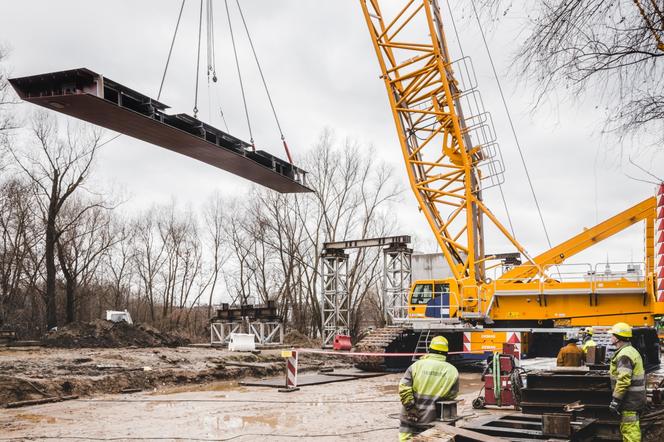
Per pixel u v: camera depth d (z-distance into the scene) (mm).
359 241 34875
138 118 12945
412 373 7352
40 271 43125
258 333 35500
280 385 18938
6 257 42406
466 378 21672
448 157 22969
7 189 40812
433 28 22641
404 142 23500
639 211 20109
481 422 7949
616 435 8617
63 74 11742
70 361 21281
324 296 35719
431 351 7523
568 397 9164
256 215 49844
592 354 10922
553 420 7062
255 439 10445
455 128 22344
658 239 14281
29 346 29562
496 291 21094
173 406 14531
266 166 17047
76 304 46469
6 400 15047
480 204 22203
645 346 21234
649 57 5727
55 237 38938
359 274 48688
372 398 15820
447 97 22469
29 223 41875
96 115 12742
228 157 15445
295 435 10773
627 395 7844
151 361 22734
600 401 8969
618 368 7793
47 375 17781
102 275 56406
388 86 23547
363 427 11531
